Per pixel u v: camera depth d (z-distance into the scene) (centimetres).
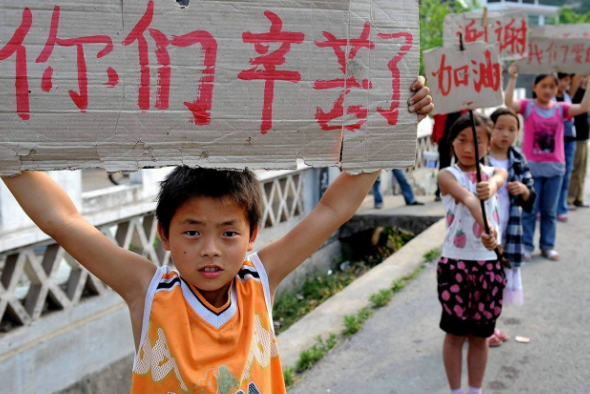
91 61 143
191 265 161
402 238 764
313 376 364
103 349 411
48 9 140
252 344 166
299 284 655
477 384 321
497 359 379
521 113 582
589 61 544
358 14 155
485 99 297
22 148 142
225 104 150
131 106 145
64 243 160
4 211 342
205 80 148
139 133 146
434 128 632
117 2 142
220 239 162
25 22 139
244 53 149
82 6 141
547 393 337
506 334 413
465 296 317
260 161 154
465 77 296
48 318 373
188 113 148
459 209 321
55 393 373
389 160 161
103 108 144
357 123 158
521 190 374
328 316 451
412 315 449
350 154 158
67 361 382
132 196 437
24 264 364
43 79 141
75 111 143
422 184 1018
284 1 150
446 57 295
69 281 393
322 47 154
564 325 426
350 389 348
